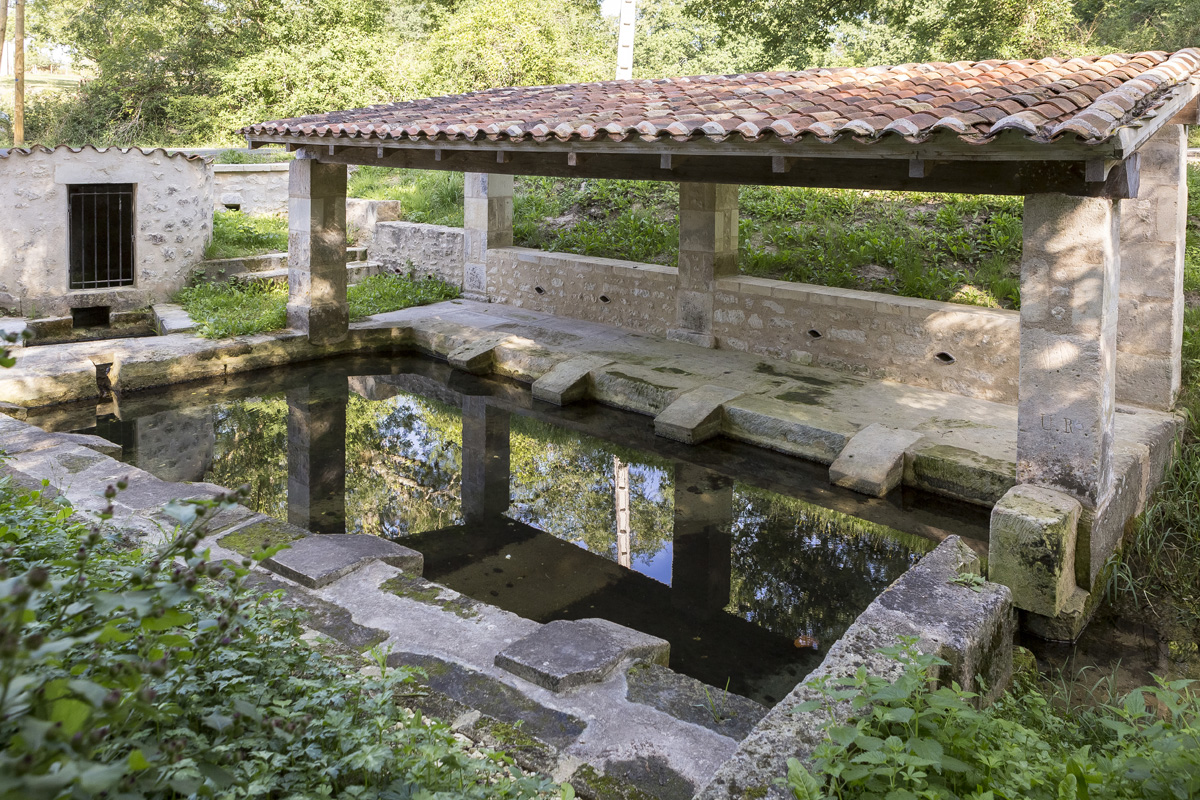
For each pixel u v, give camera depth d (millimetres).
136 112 20547
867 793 2428
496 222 12164
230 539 4914
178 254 11727
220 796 1808
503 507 6914
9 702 1330
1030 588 4957
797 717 2967
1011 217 9828
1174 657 4836
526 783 2385
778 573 5859
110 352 9203
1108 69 6074
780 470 7402
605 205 12922
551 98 8586
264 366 10008
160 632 1930
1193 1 16094
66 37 22828
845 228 10602
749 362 9406
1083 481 5121
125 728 1732
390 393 9508
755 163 6645
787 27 16438
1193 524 5980
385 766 2268
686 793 2973
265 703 2299
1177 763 2457
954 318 8211
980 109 4969
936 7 17828
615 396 8938
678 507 6816
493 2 17016
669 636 5070
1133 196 4859
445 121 7949
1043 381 5199
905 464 6926
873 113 5344
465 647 3951
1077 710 4305
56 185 10539
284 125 9352
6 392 8352
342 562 4652
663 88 8188
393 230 13555
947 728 2664
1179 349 7184
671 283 10312
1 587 1315
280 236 13320
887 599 3932
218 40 21031
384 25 23812
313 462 7723
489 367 10125
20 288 10492
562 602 5434
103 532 4098
